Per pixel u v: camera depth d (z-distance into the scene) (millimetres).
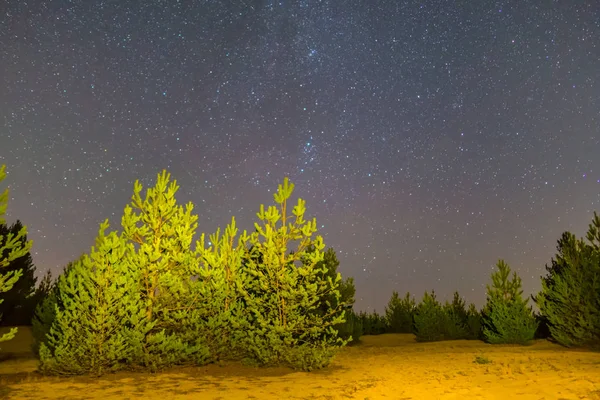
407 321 32562
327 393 10297
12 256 10438
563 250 21188
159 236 14773
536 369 12719
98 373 12547
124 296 13109
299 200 14883
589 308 19203
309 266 14391
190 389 10961
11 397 9953
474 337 26875
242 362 14586
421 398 9531
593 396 8797
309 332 14516
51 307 17188
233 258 15844
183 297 14398
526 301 22578
